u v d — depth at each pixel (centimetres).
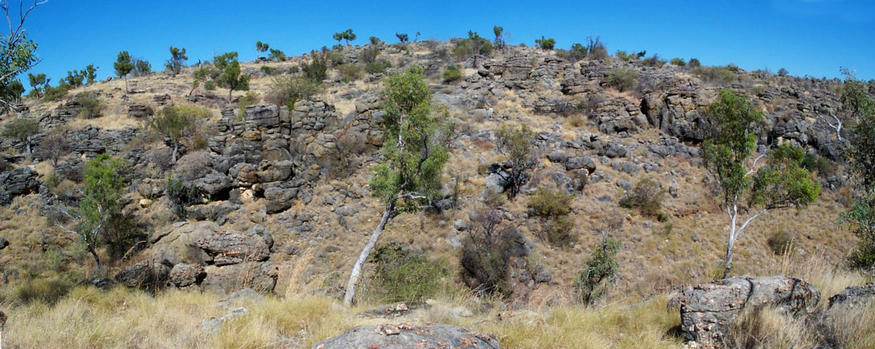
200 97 5066
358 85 5328
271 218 2498
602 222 2391
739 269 2047
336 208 2534
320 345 445
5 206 2570
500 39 6962
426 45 8112
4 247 2188
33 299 873
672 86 4081
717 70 5153
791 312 540
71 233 2353
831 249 2212
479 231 2272
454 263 2086
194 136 3259
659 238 2284
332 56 7050
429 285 1375
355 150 2962
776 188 1609
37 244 2277
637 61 5619
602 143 3097
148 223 2420
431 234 2297
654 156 3033
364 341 437
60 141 3409
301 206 2580
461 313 759
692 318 563
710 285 591
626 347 564
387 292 1379
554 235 2259
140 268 1485
